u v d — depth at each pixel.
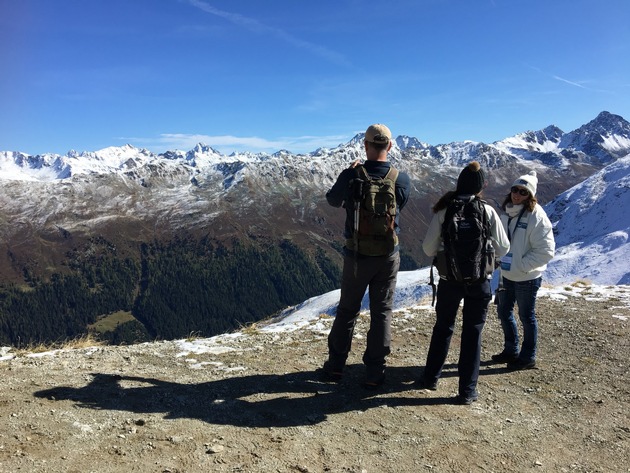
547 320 5.56
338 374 3.62
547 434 2.89
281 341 4.89
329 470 2.32
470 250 3.14
